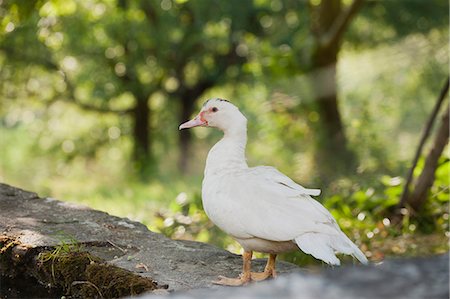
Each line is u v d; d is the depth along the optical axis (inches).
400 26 732.0
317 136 595.8
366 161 546.0
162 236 249.3
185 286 205.9
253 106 667.4
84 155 858.8
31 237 233.5
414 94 753.0
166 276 213.8
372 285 141.3
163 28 704.4
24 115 829.2
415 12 721.6
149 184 684.7
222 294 149.9
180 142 836.0
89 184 737.0
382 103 675.4
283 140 623.2
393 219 351.6
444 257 152.0
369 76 772.6
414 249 320.2
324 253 186.2
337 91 606.2
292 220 194.4
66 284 211.5
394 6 722.8
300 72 597.9
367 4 712.4
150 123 848.9
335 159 563.5
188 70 813.9
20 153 868.0
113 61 727.1
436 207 352.8
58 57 699.4
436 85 723.4
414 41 730.8
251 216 199.3
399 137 707.4
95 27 661.9
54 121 856.9
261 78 633.0
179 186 614.5
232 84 812.6
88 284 205.2
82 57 707.4
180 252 234.8
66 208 272.4
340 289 140.6
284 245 201.3
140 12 681.6
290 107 615.2
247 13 723.4
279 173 209.8
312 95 604.4
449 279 142.0
